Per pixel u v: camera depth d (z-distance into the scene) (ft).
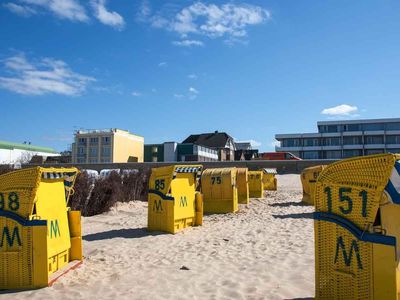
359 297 15.17
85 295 20.08
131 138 321.11
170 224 37.86
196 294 20.03
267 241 33.14
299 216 48.60
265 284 21.20
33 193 21.09
